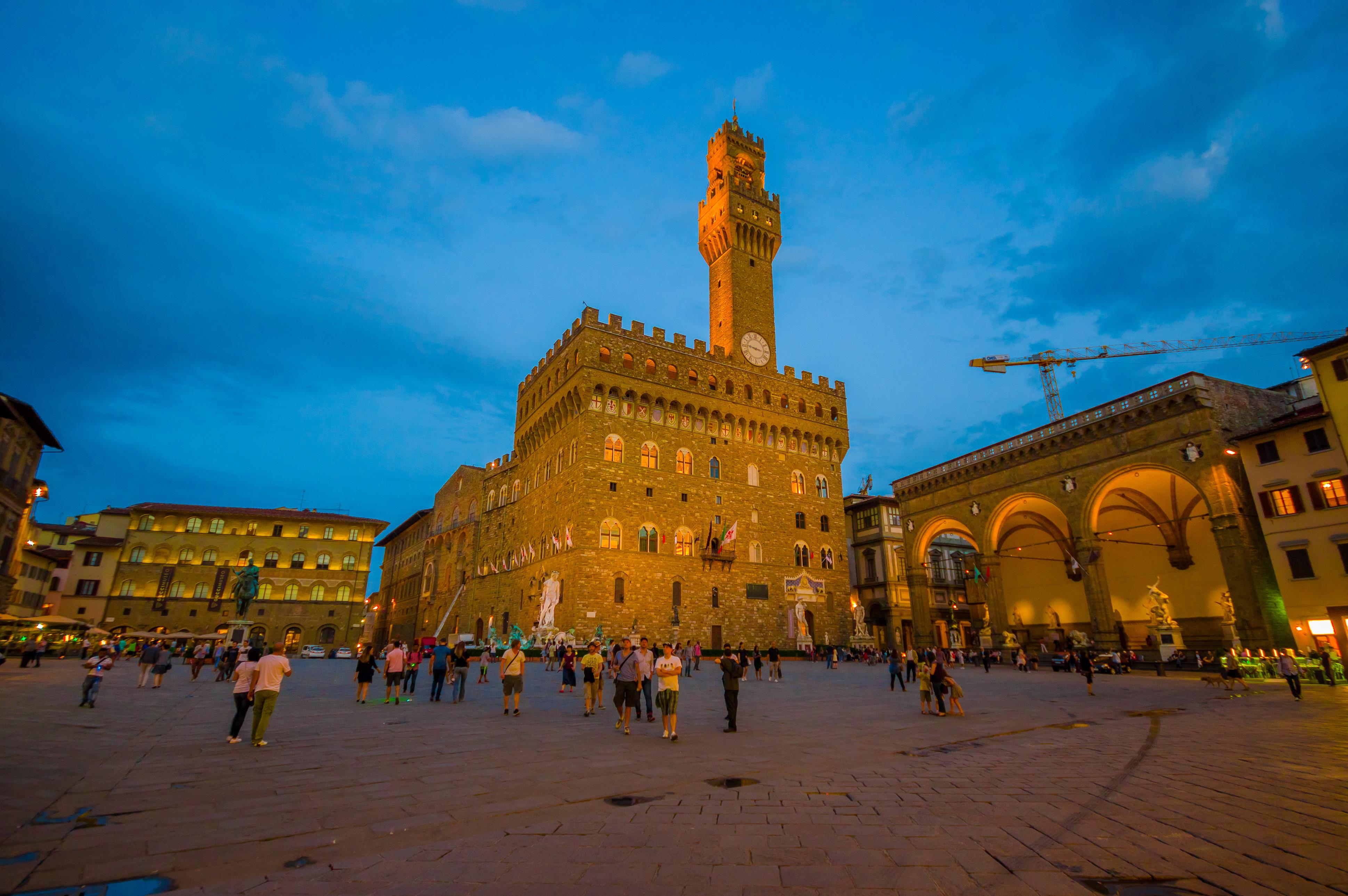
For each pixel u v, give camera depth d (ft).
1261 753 51.62
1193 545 196.85
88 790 38.55
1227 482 149.38
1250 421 161.89
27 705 76.74
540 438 261.65
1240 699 96.32
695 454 241.55
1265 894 23.38
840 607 260.62
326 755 50.90
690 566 228.02
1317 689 109.81
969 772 45.37
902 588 280.31
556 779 42.73
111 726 64.13
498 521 289.53
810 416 275.39
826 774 44.73
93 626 240.53
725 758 50.75
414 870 26.21
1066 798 37.88
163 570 323.78
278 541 347.15
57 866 26.14
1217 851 28.19
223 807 35.50
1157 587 185.98
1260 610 140.56
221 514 340.59
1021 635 247.91
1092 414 179.63
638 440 230.68
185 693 102.47
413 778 42.80
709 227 287.28
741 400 256.73
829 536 266.57
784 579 247.70
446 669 95.20
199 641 267.39
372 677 92.79
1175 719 74.49
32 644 143.74
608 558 213.87
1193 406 157.07
